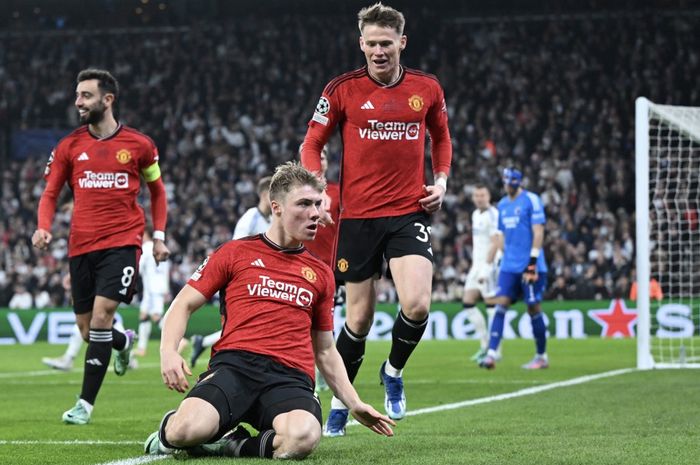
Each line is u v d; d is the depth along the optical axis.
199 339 14.85
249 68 40.66
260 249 6.14
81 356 20.64
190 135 38.50
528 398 10.38
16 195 36.03
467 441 6.85
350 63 40.28
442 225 31.70
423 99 7.28
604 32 39.12
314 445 5.73
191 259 31.28
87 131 9.01
